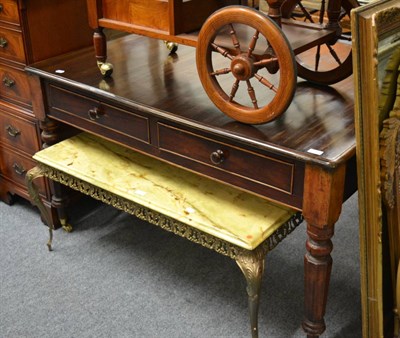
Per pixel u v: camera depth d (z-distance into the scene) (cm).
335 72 168
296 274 199
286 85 134
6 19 198
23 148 222
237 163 149
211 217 157
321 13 172
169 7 154
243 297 188
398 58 133
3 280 197
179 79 182
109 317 181
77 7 210
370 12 121
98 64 184
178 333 174
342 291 190
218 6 166
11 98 217
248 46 145
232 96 147
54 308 185
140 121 168
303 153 133
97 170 183
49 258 209
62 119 195
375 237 138
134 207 174
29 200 232
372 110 125
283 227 159
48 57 206
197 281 196
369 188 133
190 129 155
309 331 158
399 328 166
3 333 175
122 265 205
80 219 232
